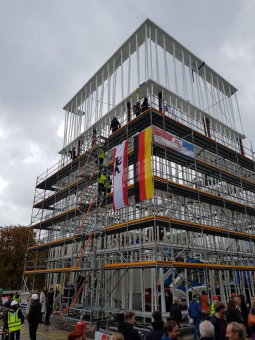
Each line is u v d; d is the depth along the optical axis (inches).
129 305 572.1
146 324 505.0
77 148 914.1
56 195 901.2
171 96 733.3
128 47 785.6
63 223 896.9
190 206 722.2
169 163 698.8
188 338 444.1
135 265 488.4
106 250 630.5
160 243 534.0
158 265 455.8
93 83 912.3
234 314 325.1
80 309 518.3
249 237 701.3
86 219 719.7
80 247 672.4
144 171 533.3
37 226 995.9
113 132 690.8
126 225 544.7
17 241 1422.2
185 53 848.3
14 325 350.6
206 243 721.0
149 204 622.5
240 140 959.0
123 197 578.2
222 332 220.8
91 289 563.8
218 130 879.1
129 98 723.4
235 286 740.7
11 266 1375.5
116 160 622.5
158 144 550.9
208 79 949.8
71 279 752.3
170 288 579.5
